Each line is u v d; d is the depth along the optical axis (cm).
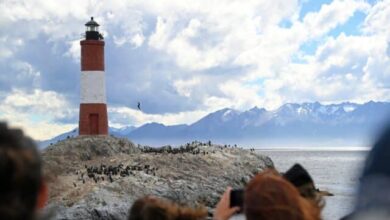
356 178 268
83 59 8175
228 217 486
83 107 8150
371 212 255
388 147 257
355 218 259
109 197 5956
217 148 8956
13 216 267
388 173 256
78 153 7450
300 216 386
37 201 284
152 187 6494
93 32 8219
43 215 291
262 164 8881
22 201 274
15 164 271
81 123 8150
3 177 269
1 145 274
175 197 6531
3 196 269
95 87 8156
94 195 5912
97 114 8175
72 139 7838
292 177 479
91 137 7956
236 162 8344
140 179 6631
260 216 387
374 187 257
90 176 6531
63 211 5594
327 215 5056
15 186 271
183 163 7731
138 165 7331
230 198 496
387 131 260
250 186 407
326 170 18412
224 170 7894
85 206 5728
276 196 391
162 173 7169
